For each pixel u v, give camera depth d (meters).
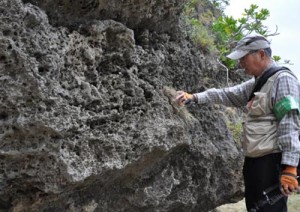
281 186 3.05
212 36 5.02
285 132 3.03
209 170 3.98
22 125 2.51
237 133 4.47
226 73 4.85
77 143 2.76
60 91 2.64
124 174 3.22
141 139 3.07
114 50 3.10
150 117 3.20
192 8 5.18
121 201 3.41
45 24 2.60
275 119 3.17
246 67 3.33
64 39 2.75
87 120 2.82
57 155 2.62
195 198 4.02
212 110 4.15
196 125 3.79
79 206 3.13
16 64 2.45
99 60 3.00
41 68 2.55
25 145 2.60
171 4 3.51
